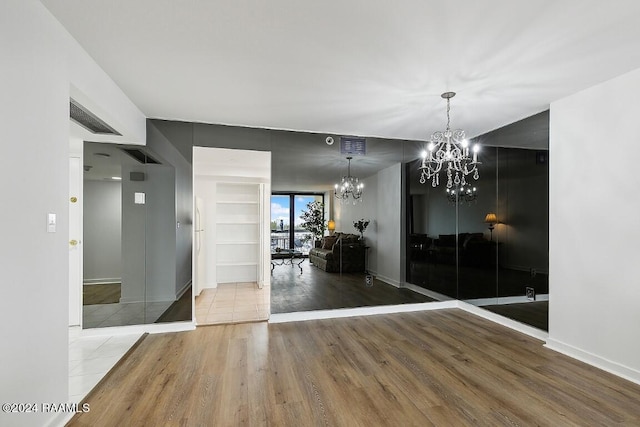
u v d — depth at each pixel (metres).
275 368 2.67
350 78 2.61
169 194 3.68
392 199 4.41
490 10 1.77
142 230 3.61
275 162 4.02
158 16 1.82
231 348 3.09
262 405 2.13
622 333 2.53
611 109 2.63
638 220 2.45
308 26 1.92
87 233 3.47
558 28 1.93
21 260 1.54
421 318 4.09
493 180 4.02
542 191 3.37
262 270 5.77
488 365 2.72
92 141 3.48
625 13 1.78
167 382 2.43
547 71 2.49
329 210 4.19
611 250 2.62
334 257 4.19
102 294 3.50
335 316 4.15
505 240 3.82
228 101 3.10
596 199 2.75
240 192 6.27
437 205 4.56
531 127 3.50
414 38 2.04
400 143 4.46
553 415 2.02
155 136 3.64
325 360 2.82
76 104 2.39
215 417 2.00
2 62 1.42
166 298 3.63
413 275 4.47
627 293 2.51
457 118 3.60
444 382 2.43
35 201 1.65
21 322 1.54
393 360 2.82
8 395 1.45
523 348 3.09
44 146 1.72
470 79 2.63
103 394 2.26
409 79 2.62
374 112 3.40
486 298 4.12
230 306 4.62
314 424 1.93
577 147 2.91
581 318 2.85
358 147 4.31
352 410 2.07
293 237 4.14
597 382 2.43
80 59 2.12
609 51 2.19
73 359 2.84
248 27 1.93
